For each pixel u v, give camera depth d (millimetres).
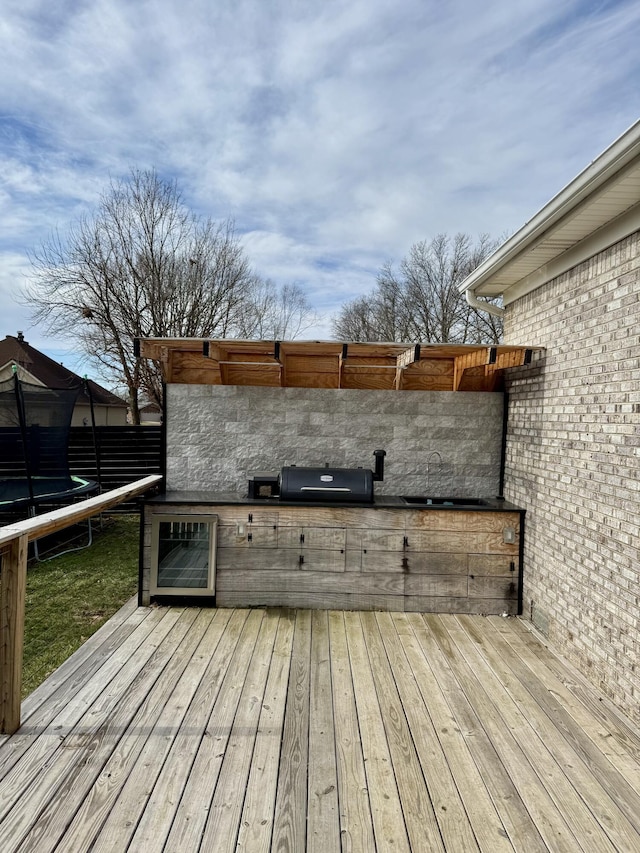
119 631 3746
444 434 4898
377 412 4891
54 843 1849
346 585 4270
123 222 14531
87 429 9375
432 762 2377
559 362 3785
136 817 1983
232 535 4266
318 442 4887
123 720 2629
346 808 2070
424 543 4250
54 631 3898
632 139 2322
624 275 2998
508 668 3334
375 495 4848
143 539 4305
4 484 6598
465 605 4266
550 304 3953
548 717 2787
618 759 2443
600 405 3211
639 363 2832
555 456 3799
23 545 2479
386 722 2688
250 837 1905
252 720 2662
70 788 2131
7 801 2043
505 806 2115
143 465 9492
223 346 4562
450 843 1914
